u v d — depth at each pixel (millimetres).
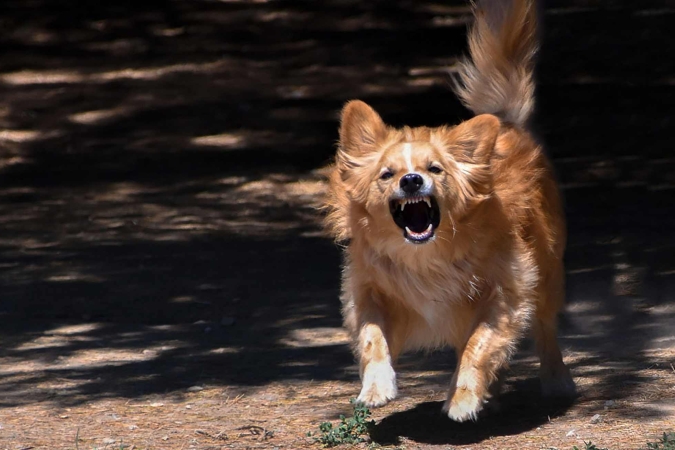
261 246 17141
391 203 7500
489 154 7641
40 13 34219
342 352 10797
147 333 11961
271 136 24906
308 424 8148
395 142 7742
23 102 27391
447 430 7828
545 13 33625
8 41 31906
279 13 35000
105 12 34719
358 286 7953
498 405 8289
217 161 23391
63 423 8422
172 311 13070
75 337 11828
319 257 16172
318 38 32531
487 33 9695
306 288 14141
